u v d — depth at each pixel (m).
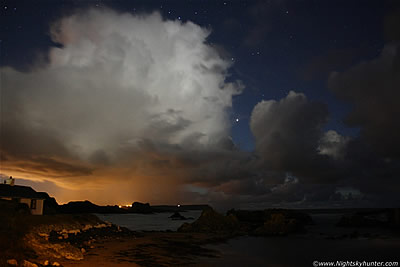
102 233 34.59
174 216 125.75
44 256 19.25
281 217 55.28
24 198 39.38
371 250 34.72
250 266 24.56
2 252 16.97
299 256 30.47
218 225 54.75
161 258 24.70
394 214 63.16
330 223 77.94
